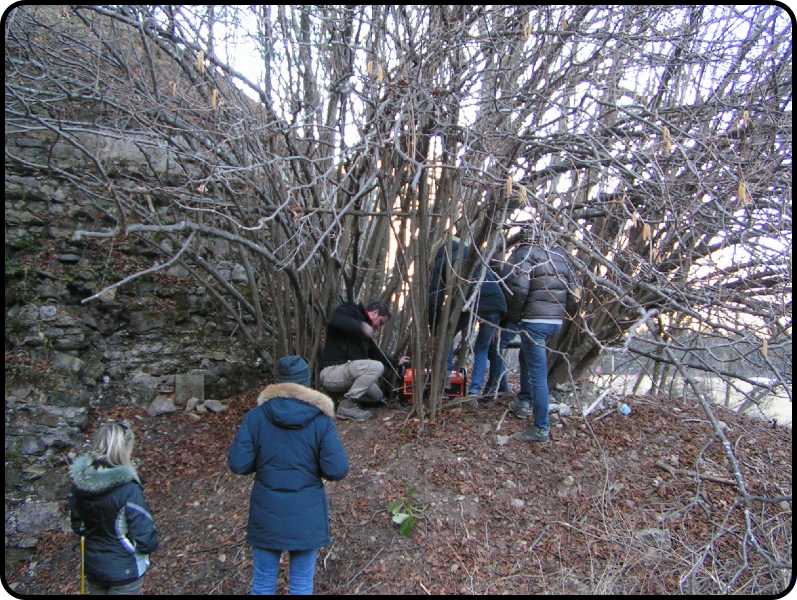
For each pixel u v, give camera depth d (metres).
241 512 4.19
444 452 4.29
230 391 6.07
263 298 6.39
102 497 2.94
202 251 6.23
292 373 3.13
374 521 3.79
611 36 4.04
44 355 5.36
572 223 3.72
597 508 3.81
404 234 4.63
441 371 4.64
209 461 4.98
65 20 5.24
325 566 3.55
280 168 4.82
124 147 6.04
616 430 4.54
